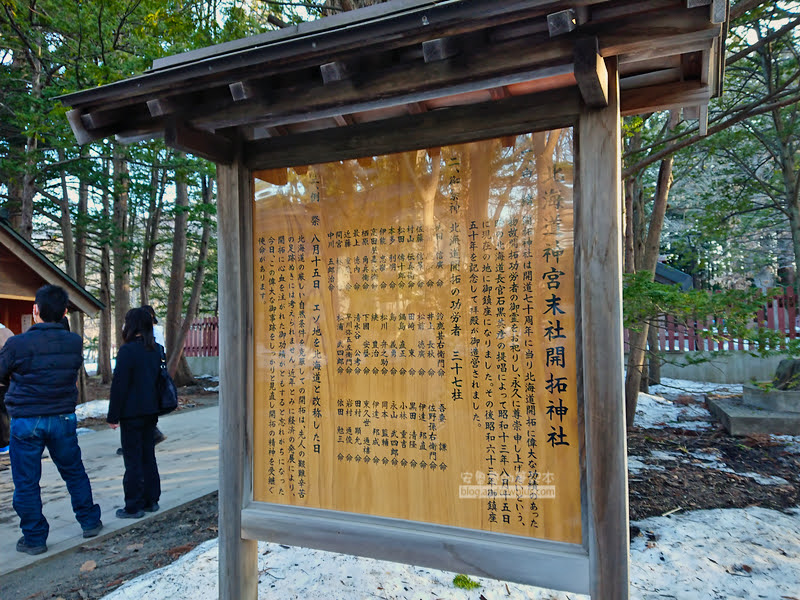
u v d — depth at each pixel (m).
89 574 2.95
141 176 9.59
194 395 10.54
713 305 4.10
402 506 1.90
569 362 1.70
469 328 1.84
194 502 4.11
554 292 1.73
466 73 1.51
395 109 2.12
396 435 1.93
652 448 5.35
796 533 3.13
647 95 1.89
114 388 3.57
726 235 10.60
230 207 2.12
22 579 2.89
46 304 3.23
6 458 5.60
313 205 2.08
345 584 2.50
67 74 7.84
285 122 1.86
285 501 2.08
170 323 11.15
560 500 1.69
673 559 2.80
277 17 5.15
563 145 1.73
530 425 1.74
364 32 1.45
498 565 1.72
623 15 1.35
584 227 1.63
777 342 3.99
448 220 1.88
